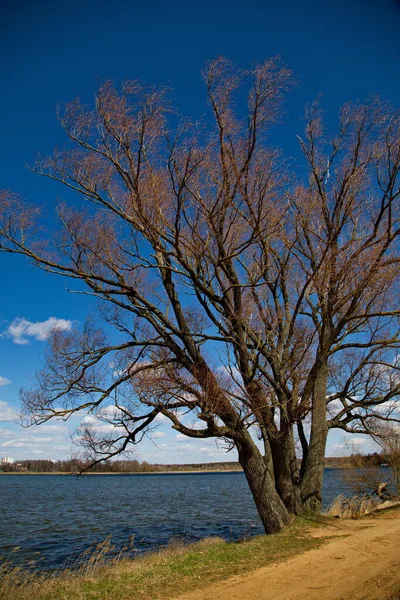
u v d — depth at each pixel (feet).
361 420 52.90
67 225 44.09
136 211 41.24
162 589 24.98
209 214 41.65
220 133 41.22
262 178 41.83
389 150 40.96
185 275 43.73
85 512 103.86
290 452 48.83
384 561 28.68
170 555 35.29
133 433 44.70
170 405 43.75
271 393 46.37
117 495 167.63
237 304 47.96
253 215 40.22
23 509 112.68
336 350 49.60
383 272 42.78
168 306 50.72
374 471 72.49
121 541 62.23
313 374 46.96
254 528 69.97
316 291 47.80
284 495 46.80
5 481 372.38
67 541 63.87
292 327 49.21
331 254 43.47
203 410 41.47
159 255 48.32
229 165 40.86
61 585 27.53
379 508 56.65
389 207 40.27
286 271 52.31
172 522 81.25
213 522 79.56
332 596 22.44
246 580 26.12
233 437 44.21
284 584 24.90
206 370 43.86
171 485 269.23
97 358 45.55
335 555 31.12
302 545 34.96
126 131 39.55
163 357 45.50
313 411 50.98
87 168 43.75
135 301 48.08
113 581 27.14
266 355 48.96
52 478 480.23
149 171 41.47
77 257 44.86
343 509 53.36
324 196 47.44
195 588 24.98
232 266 48.01
